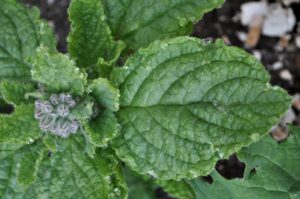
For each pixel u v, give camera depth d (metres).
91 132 0.41
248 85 0.39
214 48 0.39
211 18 0.65
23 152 0.43
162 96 0.41
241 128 0.39
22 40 0.45
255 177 0.46
